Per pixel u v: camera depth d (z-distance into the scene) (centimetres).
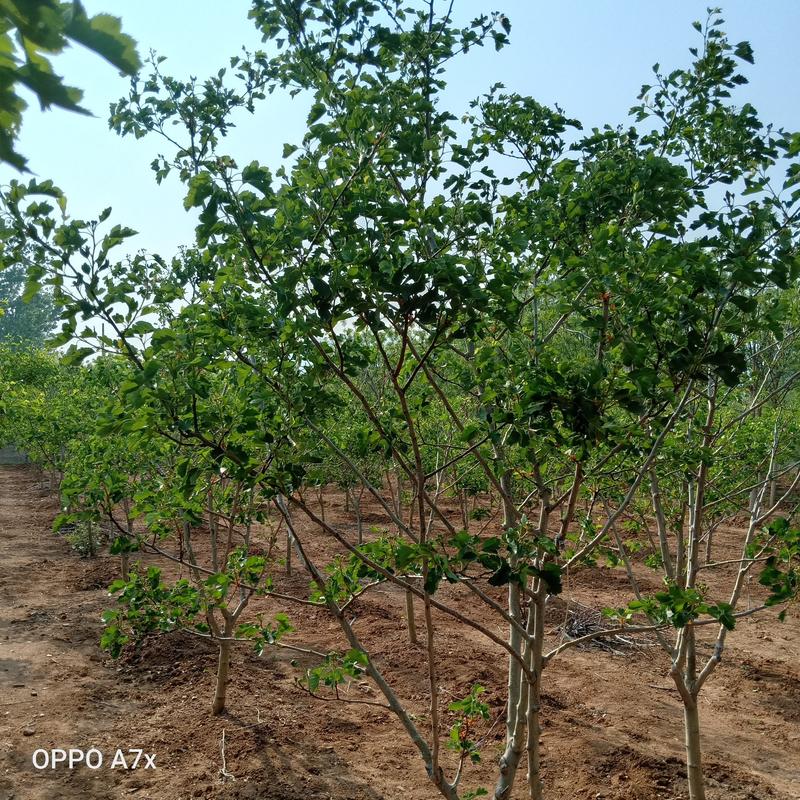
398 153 360
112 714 586
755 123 409
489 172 453
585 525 444
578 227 391
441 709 613
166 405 311
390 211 296
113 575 969
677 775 517
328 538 1201
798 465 511
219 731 554
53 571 997
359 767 521
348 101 362
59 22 61
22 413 1186
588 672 713
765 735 605
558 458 377
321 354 321
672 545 1138
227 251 311
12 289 4600
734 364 310
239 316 326
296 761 520
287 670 687
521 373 315
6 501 1638
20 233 316
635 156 414
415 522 1289
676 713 636
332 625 809
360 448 378
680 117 445
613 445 345
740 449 641
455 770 525
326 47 438
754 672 732
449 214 319
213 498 577
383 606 870
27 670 659
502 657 728
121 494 496
